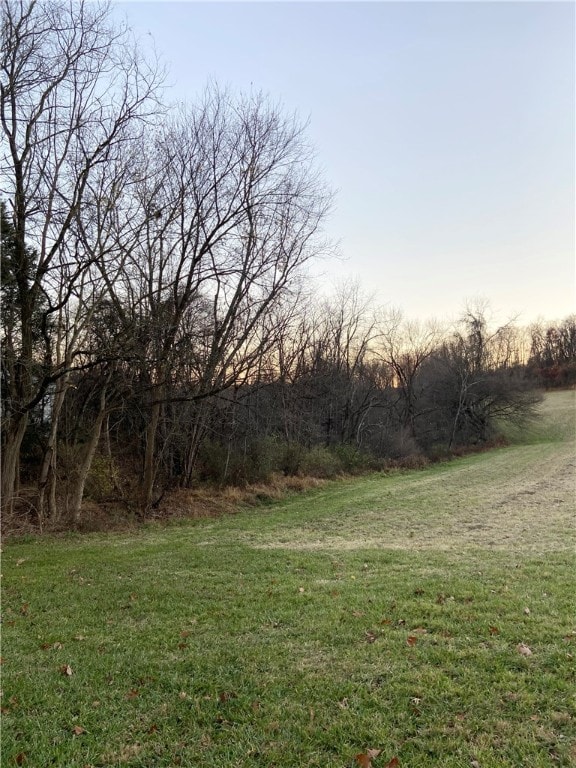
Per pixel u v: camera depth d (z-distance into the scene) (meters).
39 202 13.88
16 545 12.02
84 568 9.59
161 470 19.91
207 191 16.16
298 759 3.67
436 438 43.66
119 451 22.09
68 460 17.41
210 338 18.31
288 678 4.80
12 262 13.35
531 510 15.13
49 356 14.84
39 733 4.12
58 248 14.48
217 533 13.69
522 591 6.83
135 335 14.19
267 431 25.58
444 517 14.77
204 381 16.98
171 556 10.57
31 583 8.55
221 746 3.85
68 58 13.34
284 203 16.61
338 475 26.80
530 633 5.38
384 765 3.54
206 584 8.27
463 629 5.64
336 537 12.59
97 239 14.48
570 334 80.25
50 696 4.69
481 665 4.76
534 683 4.39
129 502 17.03
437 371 45.38
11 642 6.03
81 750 3.89
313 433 30.56
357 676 4.75
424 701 4.27
